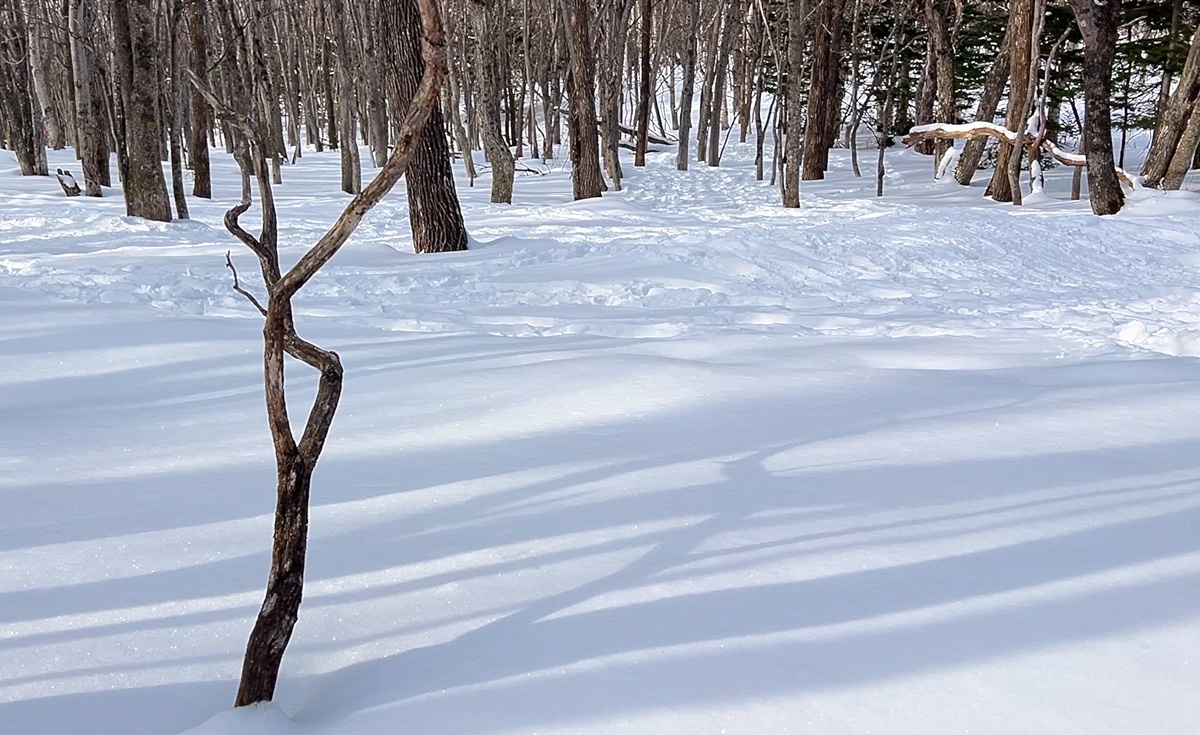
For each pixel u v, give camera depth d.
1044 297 8.66
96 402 4.69
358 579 2.63
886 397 4.54
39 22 25.36
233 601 2.53
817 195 22.81
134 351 5.75
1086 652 2.16
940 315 7.55
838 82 31.36
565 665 2.15
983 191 21.91
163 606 2.51
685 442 3.81
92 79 21.06
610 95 24.19
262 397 4.73
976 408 4.31
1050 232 12.48
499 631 2.33
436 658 2.23
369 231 14.64
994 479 3.32
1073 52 23.75
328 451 3.80
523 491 3.28
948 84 26.42
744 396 4.54
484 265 10.09
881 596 2.44
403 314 7.33
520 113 34.25
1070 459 3.54
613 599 2.46
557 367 5.11
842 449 3.69
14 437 4.06
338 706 2.09
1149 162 18.42
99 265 10.14
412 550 2.81
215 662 2.26
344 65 25.70
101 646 2.32
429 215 11.40
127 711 2.07
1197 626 2.27
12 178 24.86
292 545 2.11
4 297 7.68
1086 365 5.37
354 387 4.84
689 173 27.81
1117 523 2.91
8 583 2.64
